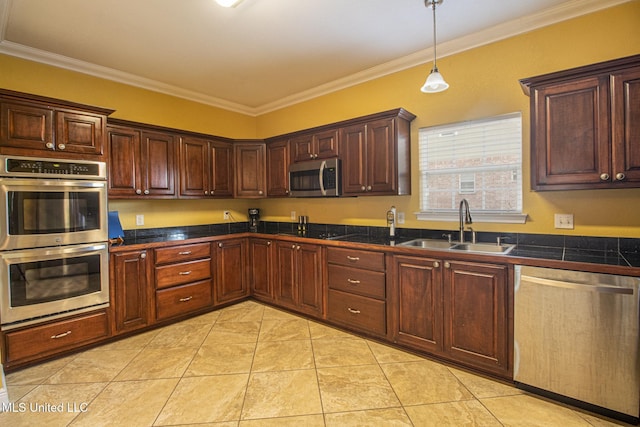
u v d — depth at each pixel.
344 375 2.24
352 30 2.58
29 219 2.35
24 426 1.75
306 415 1.83
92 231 2.66
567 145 2.00
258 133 4.64
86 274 2.63
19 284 2.32
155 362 2.44
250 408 1.90
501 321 2.08
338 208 3.69
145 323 2.98
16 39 2.63
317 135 3.42
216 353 2.57
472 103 2.73
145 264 2.99
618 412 1.72
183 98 3.88
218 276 3.56
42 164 2.40
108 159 2.81
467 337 2.23
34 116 2.38
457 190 2.86
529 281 1.95
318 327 3.07
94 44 2.74
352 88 3.54
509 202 2.62
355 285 2.83
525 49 2.48
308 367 2.35
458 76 2.80
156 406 1.92
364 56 3.03
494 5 2.27
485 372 2.19
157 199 3.50
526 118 2.49
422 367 2.33
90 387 2.12
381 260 2.65
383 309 2.66
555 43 2.37
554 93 2.03
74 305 2.57
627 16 2.13
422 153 3.04
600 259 1.89
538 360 1.95
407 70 3.11
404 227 3.14
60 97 2.99
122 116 3.38
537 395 1.98
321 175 3.29
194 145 3.61
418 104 3.04
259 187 4.04
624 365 1.69
